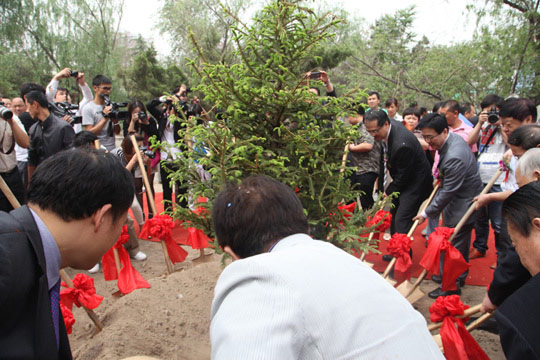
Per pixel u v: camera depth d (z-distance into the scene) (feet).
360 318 3.06
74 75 16.28
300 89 6.48
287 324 2.90
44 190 3.53
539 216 4.28
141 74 45.98
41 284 3.31
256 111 6.73
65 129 12.66
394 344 2.98
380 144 14.79
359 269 3.50
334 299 3.11
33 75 50.29
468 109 21.63
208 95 6.73
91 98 16.49
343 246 7.63
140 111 15.03
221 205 4.04
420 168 12.16
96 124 15.61
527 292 3.92
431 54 42.83
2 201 12.03
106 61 49.11
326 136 6.93
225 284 3.40
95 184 3.59
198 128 6.57
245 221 3.84
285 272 3.21
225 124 6.97
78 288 7.39
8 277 3.04
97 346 7.11
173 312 8.44
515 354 3.75
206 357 7.52
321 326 3.00
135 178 15.51
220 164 6.45
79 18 48.49
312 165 6.70
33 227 3.40
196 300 9.09
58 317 3.80
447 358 6.84
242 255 3.98
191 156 7.27
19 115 16.39
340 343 2.96
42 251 3.40
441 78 41.29
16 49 46.70
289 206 3.96
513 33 30.19
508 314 3.93
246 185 4.10
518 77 31.58
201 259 11.53
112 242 3.96
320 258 3.43
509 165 10.60
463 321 7.55
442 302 6.98
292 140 6.67
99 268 13.43
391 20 47.29
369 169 14.93
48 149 12.59
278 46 6.72
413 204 12.36
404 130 12.29
